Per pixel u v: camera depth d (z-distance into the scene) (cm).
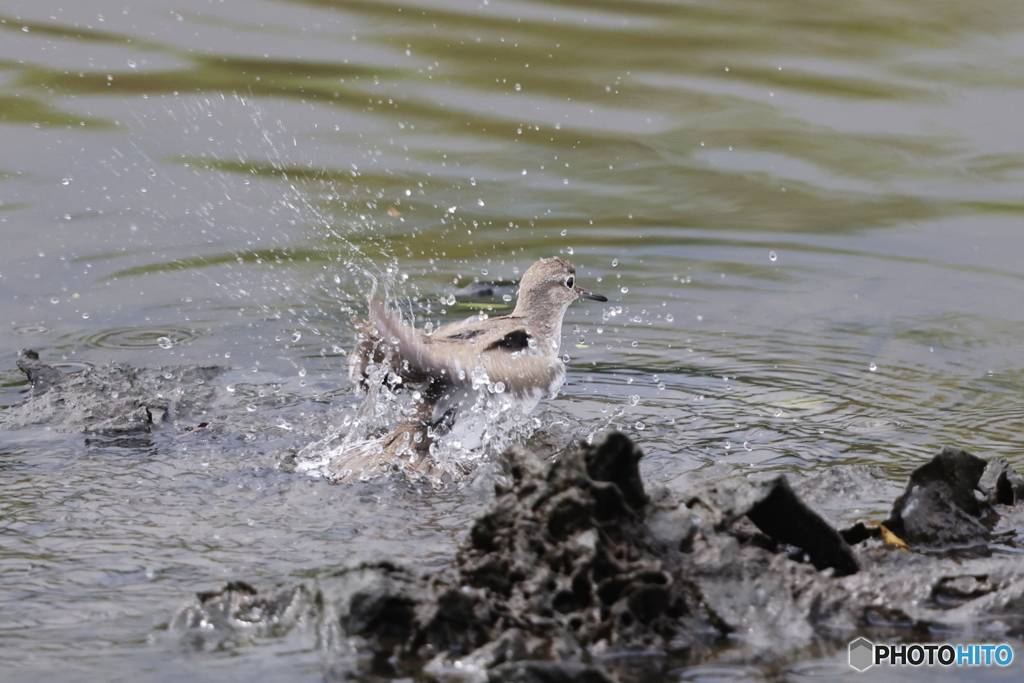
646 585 689
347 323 1431
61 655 673
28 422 1125
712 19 2455
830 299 1484
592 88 2173
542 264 1380
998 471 920
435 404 1127
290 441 1093
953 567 759
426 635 670
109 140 1917
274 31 2341
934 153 1952
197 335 1377
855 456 1035
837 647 683
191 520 892
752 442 1075
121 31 2303
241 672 651
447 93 2139
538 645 659
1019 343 1326
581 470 732
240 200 1766
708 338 1377
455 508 930
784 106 2114
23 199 1716
